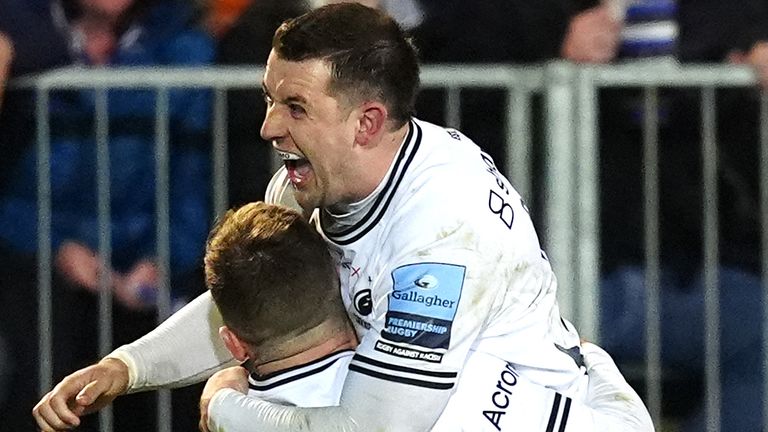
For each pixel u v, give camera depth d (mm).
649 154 15070
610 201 15633
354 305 9680
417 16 16062
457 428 9602
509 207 9617
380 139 9398
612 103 15141
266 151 15156
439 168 9453
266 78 9383
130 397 15531
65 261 15242
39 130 14906
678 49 16609
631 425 9984
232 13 16266
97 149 15008
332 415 9281
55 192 15109
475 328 9289
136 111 14969
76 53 16047
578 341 10680
